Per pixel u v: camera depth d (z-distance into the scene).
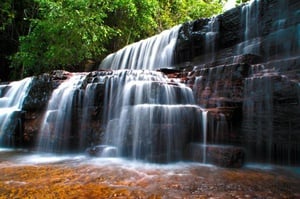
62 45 11.46
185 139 5.75
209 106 6.20
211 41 9.36
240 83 5.69
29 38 11.76
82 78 7.64
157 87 6.34
